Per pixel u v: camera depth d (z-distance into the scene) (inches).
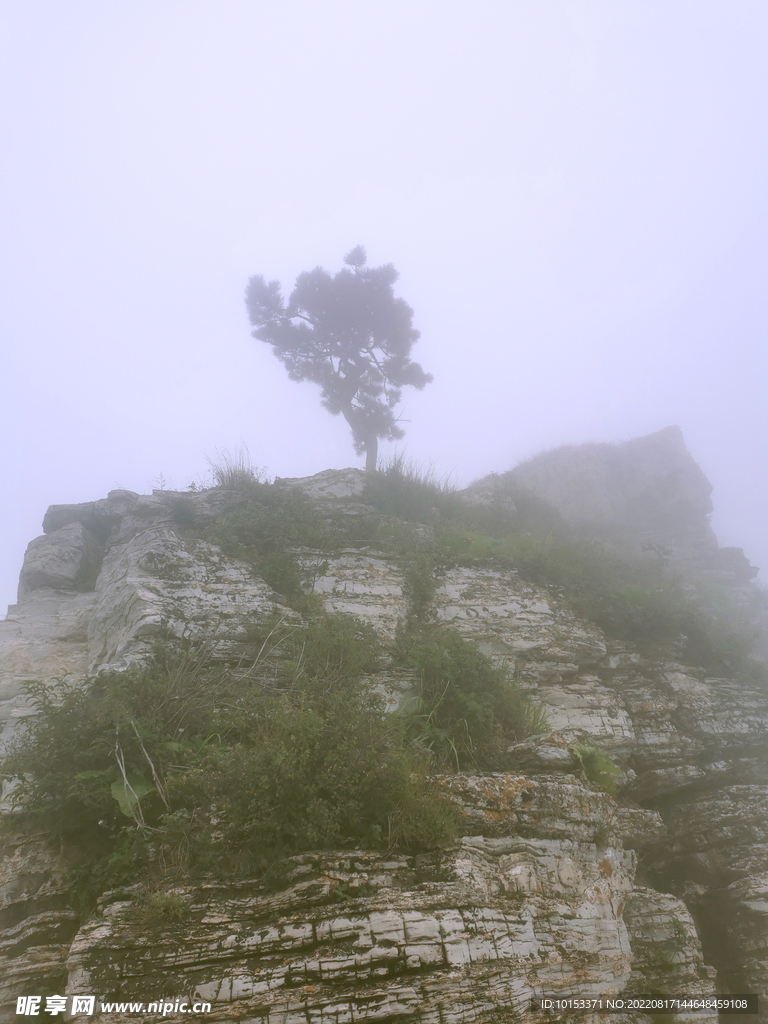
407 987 236.8
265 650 410.6
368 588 499.5
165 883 258.2
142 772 293.6
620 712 459.8
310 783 281.4
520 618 512.1
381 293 1050.7
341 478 690.2
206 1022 223.6
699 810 434.6
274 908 251.8
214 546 504.7
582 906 303.0
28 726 317.1
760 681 531.8
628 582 621.6
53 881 279.1
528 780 327.9
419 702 376.5
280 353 1063.0
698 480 1153.4
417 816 285.1
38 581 597.0
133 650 385.1
